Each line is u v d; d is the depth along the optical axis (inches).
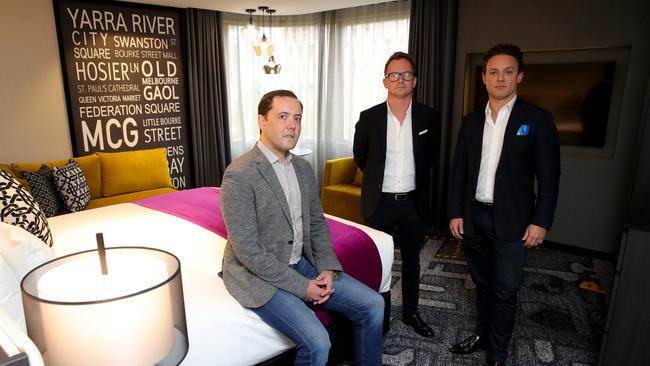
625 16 121.4
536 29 136.7
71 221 96.8
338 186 167.6
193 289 62.7
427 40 158.7
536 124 70.2
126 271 37.1
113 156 158.2
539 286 113.7
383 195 90.2
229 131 206.1
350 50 189.5
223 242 82.0
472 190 77.9
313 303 63.5
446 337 89.4
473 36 150.5
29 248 53.9
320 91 200.4
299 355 59.0
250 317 60.2
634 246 65.2
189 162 198.7
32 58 148.5
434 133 89.4
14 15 142.9
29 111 150.3
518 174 71.8
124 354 33.4
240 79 207.8
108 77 167.6
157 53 179.9
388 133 88.6
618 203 130.5
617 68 127.2
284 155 65.8
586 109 133.7
